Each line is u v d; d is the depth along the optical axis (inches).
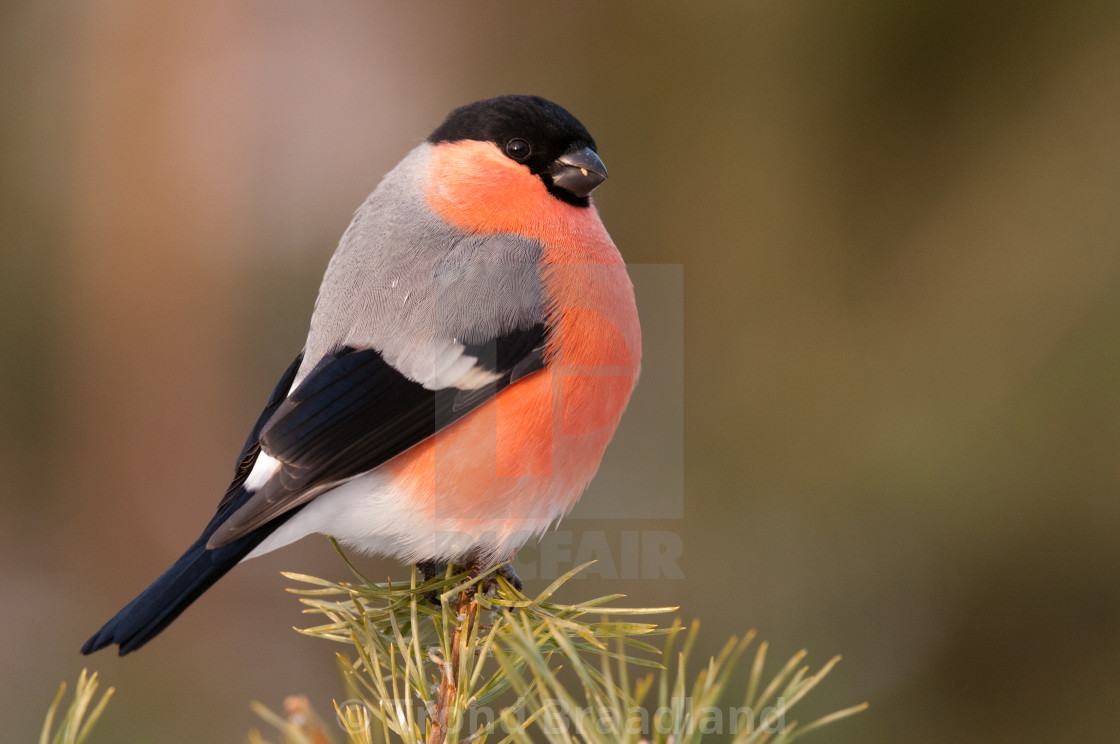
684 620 398.9
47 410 499.2
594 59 488.1
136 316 505.7
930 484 402.6
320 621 454.0
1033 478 399.2
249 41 525.7
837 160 436.1
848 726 387.2
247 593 461.7
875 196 431.2
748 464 420.2
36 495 493.0
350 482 225.1
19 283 502.0
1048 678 394.0
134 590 486.6
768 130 445.7
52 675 421.1
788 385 424.2
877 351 420.2
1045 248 408.5
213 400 504.4
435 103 530.6
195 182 513.7
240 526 207.0
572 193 265.1
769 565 406.9
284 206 526.0
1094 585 393.1
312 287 518.9
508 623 173.8
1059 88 411.5
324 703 430.3
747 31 450.6
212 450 501.4
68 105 511.2
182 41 517.0
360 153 531.5
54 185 508.1
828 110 437.1
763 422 422.3
